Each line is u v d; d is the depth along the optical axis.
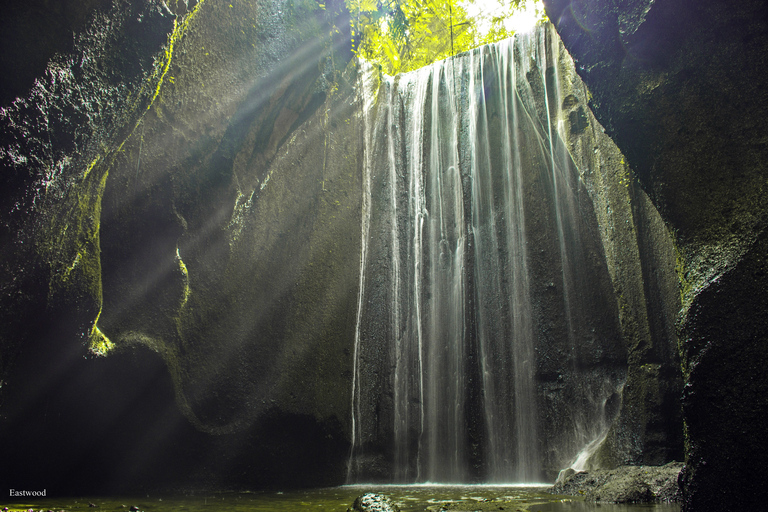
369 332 10.20
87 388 6.26
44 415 6.07
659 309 8.59
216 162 7.33
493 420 10.03
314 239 9.22
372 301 10.44
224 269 7.60
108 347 6.33
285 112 8.38
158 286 6.85
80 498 6.11
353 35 10.42
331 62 9.41
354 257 10.12
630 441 8.44
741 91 3.71
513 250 10.73
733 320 3.38
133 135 6.34
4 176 4.23
